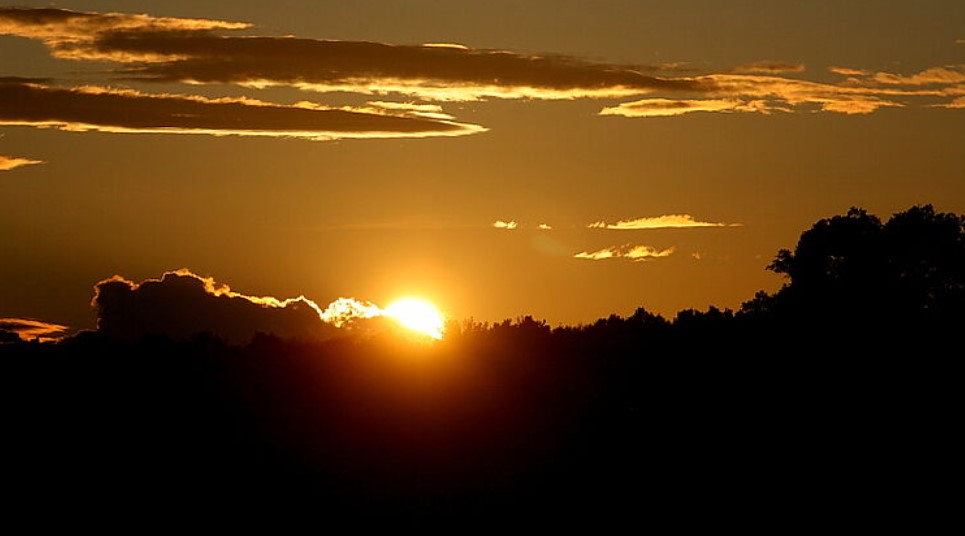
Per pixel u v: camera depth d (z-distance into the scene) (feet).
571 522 347.97
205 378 422.82
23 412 396.98
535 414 399.85
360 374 422.00
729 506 354.95
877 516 351.87
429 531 344.69
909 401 414.41
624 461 375.04
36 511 347.97
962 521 349.41
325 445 381.60
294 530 343.26
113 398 409.49
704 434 390.21
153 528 343.67
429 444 383.45
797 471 370.94
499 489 362.74
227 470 369.09
